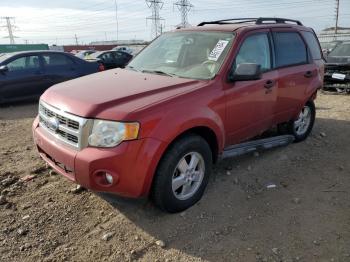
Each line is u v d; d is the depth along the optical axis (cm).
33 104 1011
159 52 489
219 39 449
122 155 320
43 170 480
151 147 329
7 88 956
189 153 371
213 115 390
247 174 470
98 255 321
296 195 422
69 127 345
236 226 361
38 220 369
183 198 378
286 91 520
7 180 448
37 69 1009
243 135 461
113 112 327
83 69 1105
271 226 361
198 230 354
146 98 352
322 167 501
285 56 528
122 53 1972
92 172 326
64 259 316
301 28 589
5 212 383
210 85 396
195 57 444
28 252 324
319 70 611
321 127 692
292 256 319
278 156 532
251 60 457
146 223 363
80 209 387
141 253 323
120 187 329
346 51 1172
